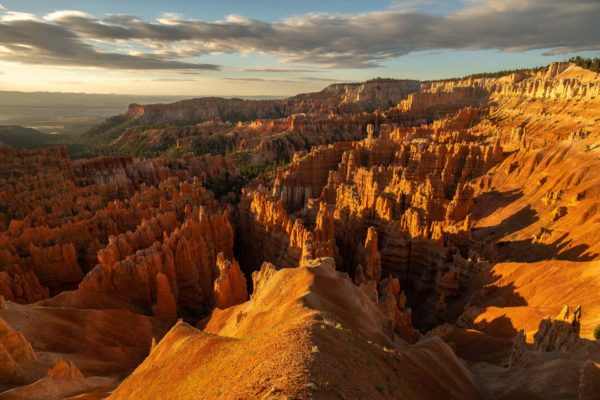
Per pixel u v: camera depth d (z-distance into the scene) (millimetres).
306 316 31703
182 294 78750
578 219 89812
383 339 37312
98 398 38156
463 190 119312
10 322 50312
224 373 23250
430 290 88312
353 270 90250
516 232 102812
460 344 56812
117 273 71188
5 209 123250
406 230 98938
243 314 50469
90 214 109625
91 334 56250
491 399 33875
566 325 39969
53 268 83312
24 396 35750
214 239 97750
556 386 31516
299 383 17688
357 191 139875
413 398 23375
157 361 35031
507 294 67938
